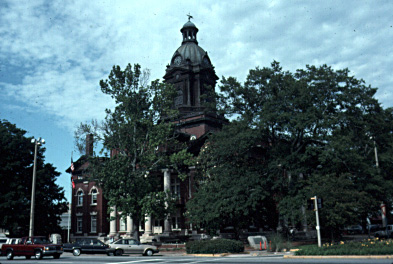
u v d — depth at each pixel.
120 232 52.41
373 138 39.66
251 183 35.62
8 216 45.09
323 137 35.31
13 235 47.91
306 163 36.59
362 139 38.56
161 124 38.50
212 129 54.00
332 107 37.88
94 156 38.84
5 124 51.31
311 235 46.34
